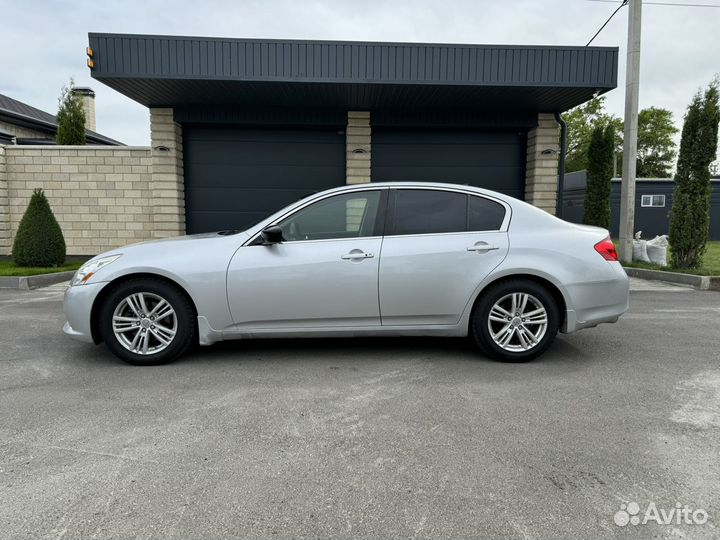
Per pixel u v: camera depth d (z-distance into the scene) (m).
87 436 2.91
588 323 4.38
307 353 4.65
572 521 2.16
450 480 2.47
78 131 13.98
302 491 2.38
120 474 2.50
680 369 4.20
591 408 3.36
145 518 2.16
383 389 3.71
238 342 5.05
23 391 3.64
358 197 4.40
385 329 4.35
